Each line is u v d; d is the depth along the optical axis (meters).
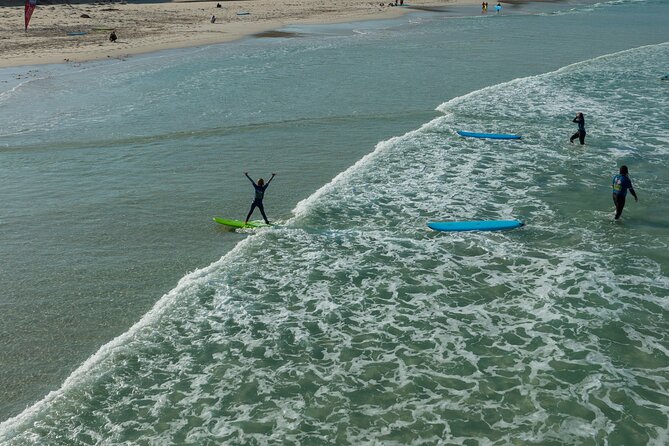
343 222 19.41
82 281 15.84
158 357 12.95
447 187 22.09
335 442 10.70
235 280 15.96
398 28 68.44
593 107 32.84
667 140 27.11
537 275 16.11
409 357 12.95
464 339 13.52
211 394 11.91
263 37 61.06
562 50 53.00
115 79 41.31
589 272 16.16
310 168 24.28
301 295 15.36
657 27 70.62
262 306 14.87
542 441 10.62
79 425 11.10
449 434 10.82
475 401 11.62
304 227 19.02
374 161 24.78
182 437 10.86
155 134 28.80
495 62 46.69
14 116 32.16
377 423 11.12
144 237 18.39
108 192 21.86
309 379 12.33
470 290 15.48
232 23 71.88
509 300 15.00
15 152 26.27
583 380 12.12
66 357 12.93
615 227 18.86
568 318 14.17
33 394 11.87
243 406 11.61
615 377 12.18
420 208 20.34
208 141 27.73
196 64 46.47
